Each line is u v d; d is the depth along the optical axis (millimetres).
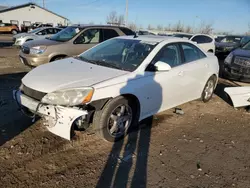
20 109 3604
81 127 3324
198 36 14336
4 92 5570
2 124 3930
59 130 3080
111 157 3252
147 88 3793
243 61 7688
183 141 3818
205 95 5645
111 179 2826
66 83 3195
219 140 3957
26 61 7605
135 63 3855
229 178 2998
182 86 4566
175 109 5152
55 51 7441
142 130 4078
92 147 3455
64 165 3012
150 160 3246
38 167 2936
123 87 3439
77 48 7828
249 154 3590
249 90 5426
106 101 3355
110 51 4387
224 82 8266
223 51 15305
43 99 3092
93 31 8164
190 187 2787
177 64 4477
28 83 3363
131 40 4539
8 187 2578
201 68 5027
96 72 3562
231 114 5215
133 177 2889
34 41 7953
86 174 2883
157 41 4324
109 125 3494
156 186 2762
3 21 46375
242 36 16547
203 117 4898
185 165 3193
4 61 10125
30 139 3533
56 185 2660
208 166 3209
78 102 3043
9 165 2930
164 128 4223
